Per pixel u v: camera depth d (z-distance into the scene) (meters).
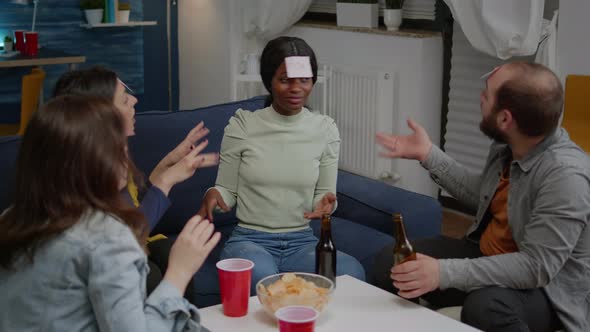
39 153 1.42
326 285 1.94
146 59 5.90
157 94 6.02
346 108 4.58
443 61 4.29
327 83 4.70
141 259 1.47
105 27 5.70
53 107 1.43
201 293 2.37
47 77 5.61
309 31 4.96
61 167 1.40
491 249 2.29
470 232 2.44
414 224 2.81
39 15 5.44
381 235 2.78
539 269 2.02
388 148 2.46
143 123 2.82
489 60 3.98
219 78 5.48
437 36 4.21
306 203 2.57
